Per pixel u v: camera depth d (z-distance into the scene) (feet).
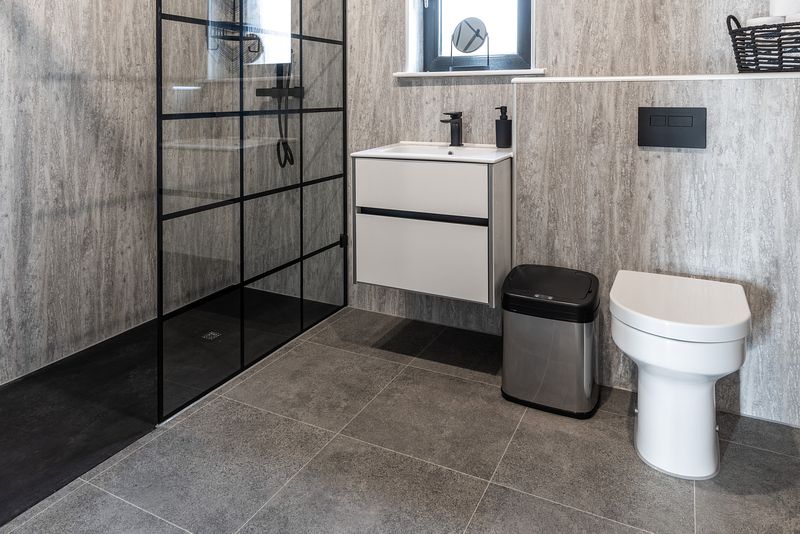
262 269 8.20
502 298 6.89
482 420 6.67
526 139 7.30
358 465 5.85
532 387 6.89
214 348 7.42
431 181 7.46
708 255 6.56
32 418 6.77
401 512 5.17
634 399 7.10
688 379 5.34
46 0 7.54
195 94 6.79
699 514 5.10
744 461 5.84
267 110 7.98
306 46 8.60
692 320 5.23
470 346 8.72
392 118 9.37
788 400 6.43
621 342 5.67
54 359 8.22
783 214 6.13
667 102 6.45
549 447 6.13
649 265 6.89
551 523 5.02
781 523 4.98
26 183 7.57
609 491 5.43
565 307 6.47
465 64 8.96
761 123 6.06
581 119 6.95
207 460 5.95
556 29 7.90
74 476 5.68
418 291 7.89
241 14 7.38
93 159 8.44
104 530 4.96
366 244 8.18
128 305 9.30
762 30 5.83
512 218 7.77
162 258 6.54
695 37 7.11
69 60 7.92
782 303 6.28
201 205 7.05
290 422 6.65
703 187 6.45
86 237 8.48
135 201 9.20
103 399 7.21
